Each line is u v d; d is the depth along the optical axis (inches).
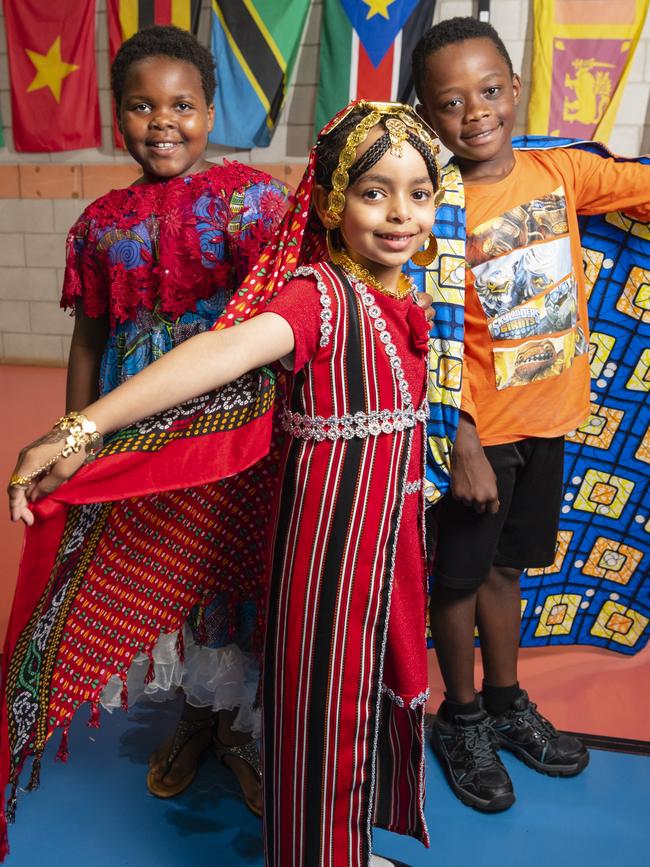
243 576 58.1
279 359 43.8
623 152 182.5
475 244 60.3
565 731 71.7
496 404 63.0
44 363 222.2
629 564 80.0
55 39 200.8
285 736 46.9
